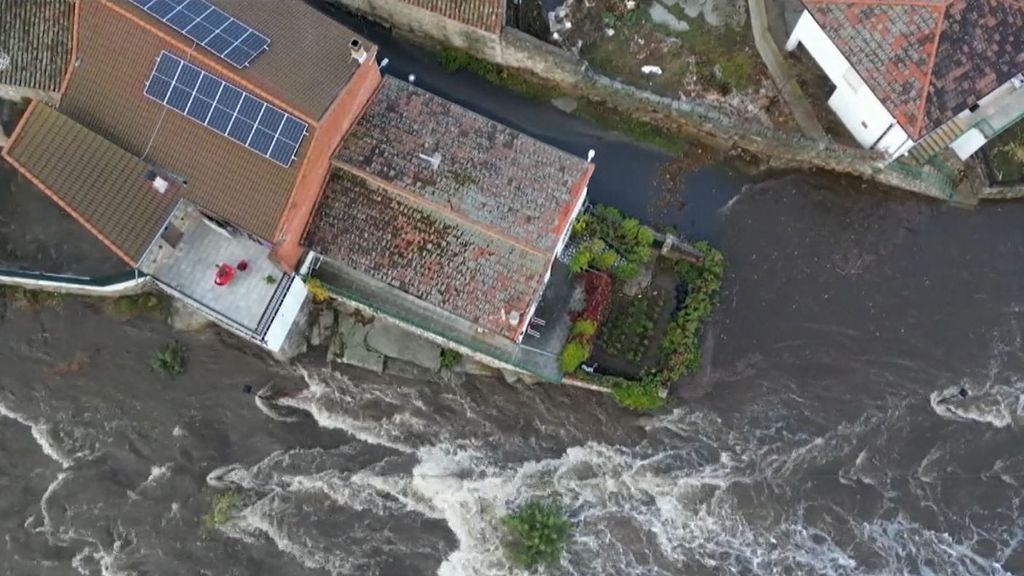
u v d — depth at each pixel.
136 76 26.33
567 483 31.55
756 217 33.22
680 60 33.22
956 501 31.09
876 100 29.64
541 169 28.88
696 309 31.48
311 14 28.27
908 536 30.86
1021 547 30.67
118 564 30.58
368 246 28.47
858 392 31.94
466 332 29.94
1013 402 31.80
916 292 32.62
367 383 32.34
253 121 25.66
